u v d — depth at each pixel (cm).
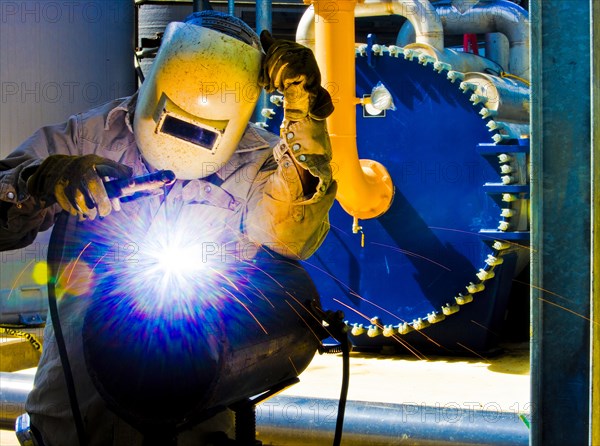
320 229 248
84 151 249
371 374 467
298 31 557
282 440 364
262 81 226
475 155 500
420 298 511
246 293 229
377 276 520
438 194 507
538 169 248
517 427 341
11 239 231
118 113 250
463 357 518
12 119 591
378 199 508
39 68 598
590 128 244
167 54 227
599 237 230
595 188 230
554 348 250
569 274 248
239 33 238
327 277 529
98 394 224
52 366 238
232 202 244
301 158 221
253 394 238
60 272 235
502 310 530
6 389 415
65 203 208
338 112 461
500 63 648
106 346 209
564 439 250
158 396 211
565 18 246
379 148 518
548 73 247
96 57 625
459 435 345
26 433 253
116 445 223
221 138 233
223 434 234
